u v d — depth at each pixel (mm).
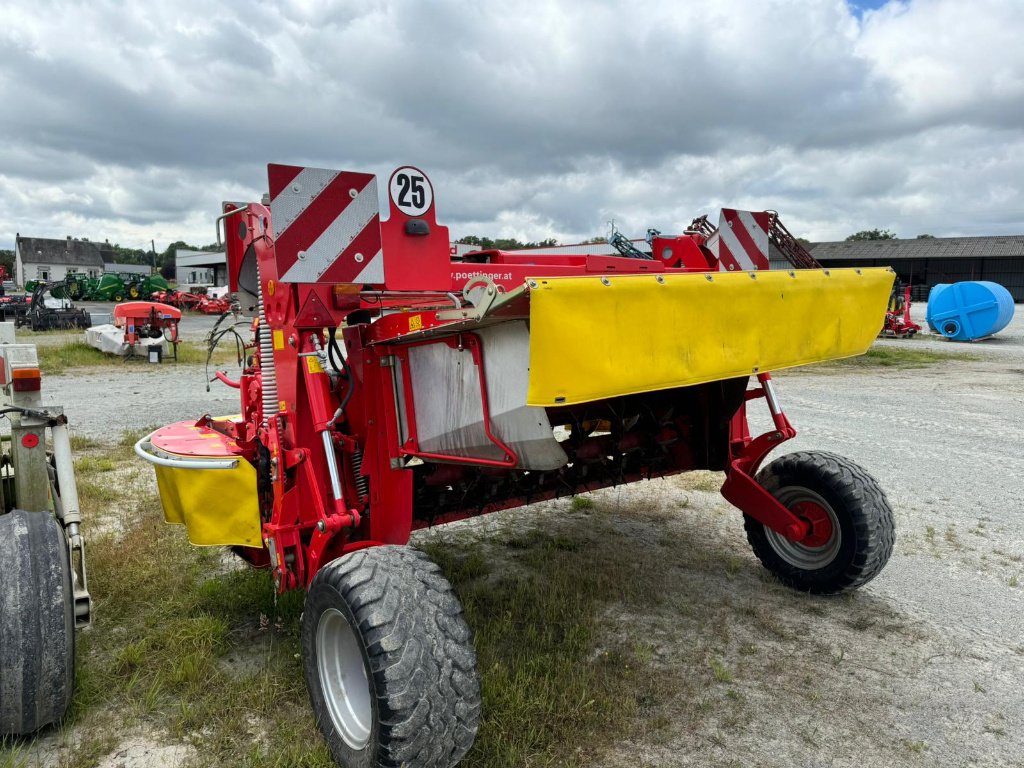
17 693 2658
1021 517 5684
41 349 18078
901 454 7715
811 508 4234
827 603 4188
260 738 2930
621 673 3395
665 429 4336
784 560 4395
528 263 4320
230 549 4836
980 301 21578
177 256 63688
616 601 4195
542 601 4062
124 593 4191
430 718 2326
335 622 2689
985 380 13758
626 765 2779
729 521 5660
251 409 4012
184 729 2979
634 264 4480
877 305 3529
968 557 4871
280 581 3182
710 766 2779
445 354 2971
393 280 3592
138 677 3324
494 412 2805
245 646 3662
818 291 3191
